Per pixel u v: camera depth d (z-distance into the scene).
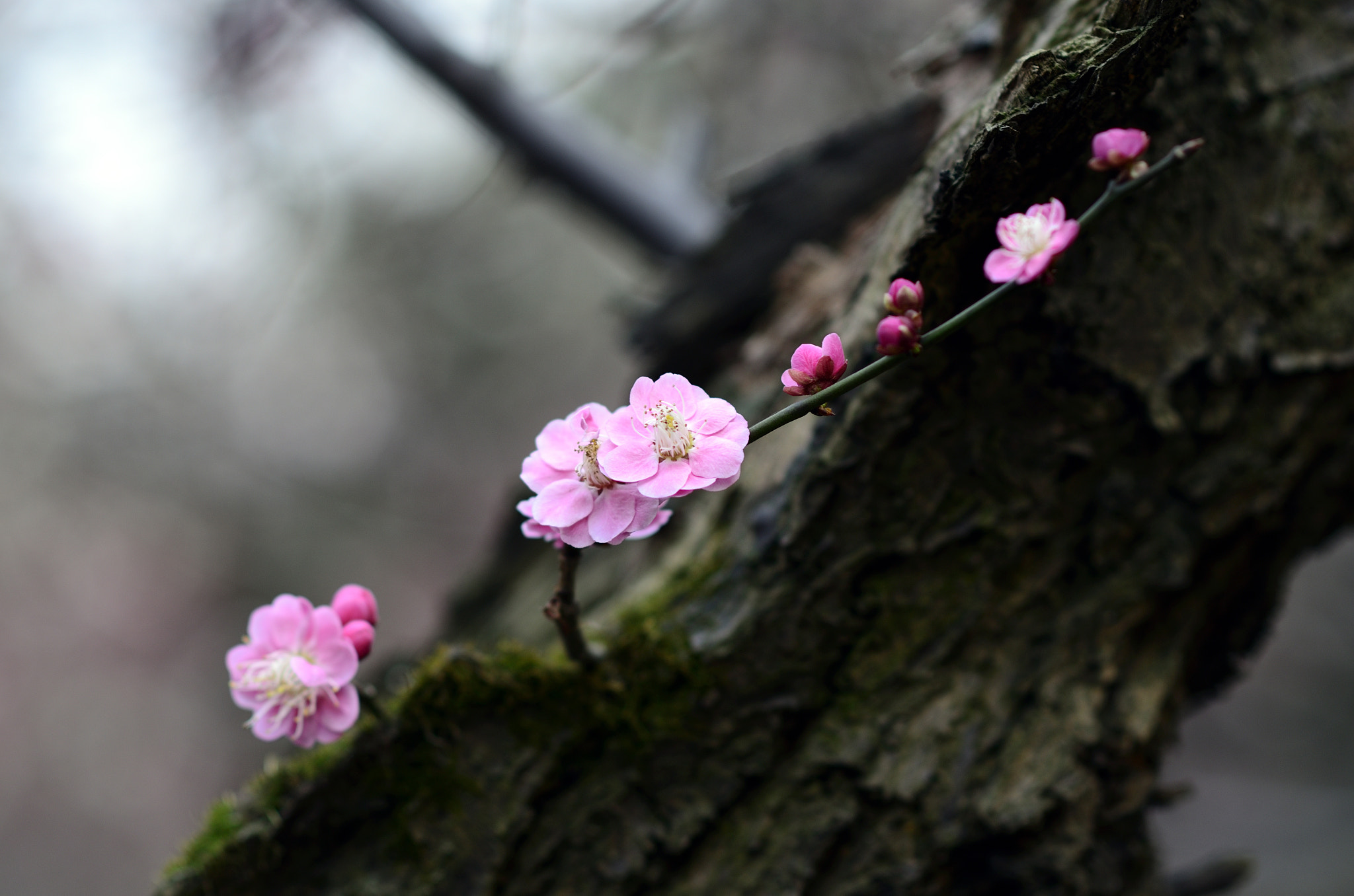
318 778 0.53
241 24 1.04
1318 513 0.62
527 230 2.54
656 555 0.64
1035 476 0.55
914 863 0.54
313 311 2.59
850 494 0.54
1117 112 0.50
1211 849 1.88
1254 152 0.57
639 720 0.54
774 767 0.55
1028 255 0.48
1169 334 0.55
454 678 0.53
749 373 0.65
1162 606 0.58
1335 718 1.97
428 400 2.98
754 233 0.83
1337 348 0.57
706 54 1.43
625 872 0.54
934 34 0.63
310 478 2.82
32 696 2.75
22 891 2.53
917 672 0.55
